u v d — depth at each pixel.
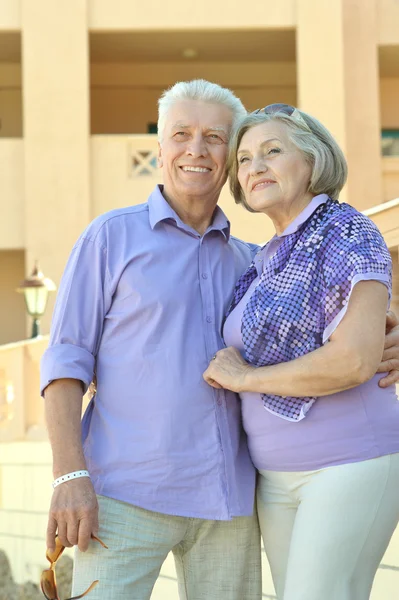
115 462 2.88
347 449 2.72
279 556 2.93
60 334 2.93
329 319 2.70
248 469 3.01
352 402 2.75
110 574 2.82
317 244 2.78
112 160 13.84
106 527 2.84
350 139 14.20
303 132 2.91
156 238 3.03
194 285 3.03
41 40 13.84
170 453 2.87
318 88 13.84
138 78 16.33
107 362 2.96
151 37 14.54
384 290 2.68
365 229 2.75
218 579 3.02
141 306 2.93
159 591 5.59
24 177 13.84
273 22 13.95
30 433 7.32
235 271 3.19
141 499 2.85
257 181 2.94
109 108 16.33
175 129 3.14
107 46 15.05
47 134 13.77
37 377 7.47
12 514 7.48
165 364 2.91
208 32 14.30
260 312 2.82
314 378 2.66
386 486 2.73
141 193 13.80
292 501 2.87
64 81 13.82
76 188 13.73
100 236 2.99
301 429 2.79
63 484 2.76
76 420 2.85
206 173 3.13
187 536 2.99
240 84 16.33
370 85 14.28
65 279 2.99
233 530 3.01
